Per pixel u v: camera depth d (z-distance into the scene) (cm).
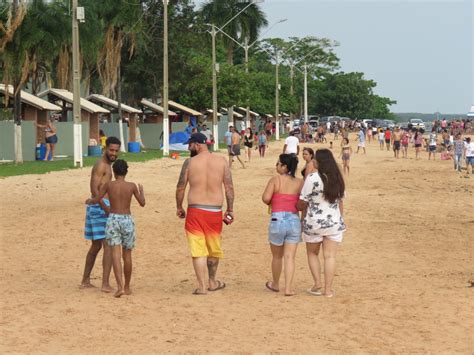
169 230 2056
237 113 11069
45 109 5219
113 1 6147
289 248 1279
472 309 1130
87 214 1334
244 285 1372
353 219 2294
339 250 1739
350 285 1356
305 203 1276
